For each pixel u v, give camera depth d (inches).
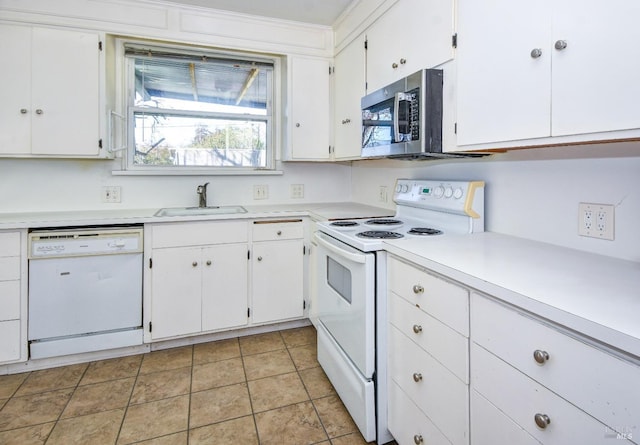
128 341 87.2
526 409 33.5
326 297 77.3
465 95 55.1
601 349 27.0
